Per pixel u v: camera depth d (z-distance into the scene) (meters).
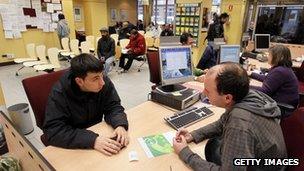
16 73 4.98
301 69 3.46
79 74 1.22
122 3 12.48
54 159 1.10
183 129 1.34
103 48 5.07
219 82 0.90
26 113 2.53
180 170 1.04
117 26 10.14
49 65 4.44
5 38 5.70
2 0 5.45
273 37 5.41
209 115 1.61
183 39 3.12
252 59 4.00
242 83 0.89
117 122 1.39
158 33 8.26
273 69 2.21
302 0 5.32
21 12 5.87
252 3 6.54
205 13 5.50
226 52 2.81
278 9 5.39
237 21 6.55
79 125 1.46
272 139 0.88
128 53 5.42
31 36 6.23
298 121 1.13
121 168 1.04
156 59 2.72
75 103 1.38
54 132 1.22
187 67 2.01
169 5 12.09
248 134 0.84
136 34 5.48
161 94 1.78
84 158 1.11
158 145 1.24
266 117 0.90
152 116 1.59
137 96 3.90
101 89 1.39
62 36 6.40
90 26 9.03
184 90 1.90
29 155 0.81
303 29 5.04
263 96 1.00
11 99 3.55
